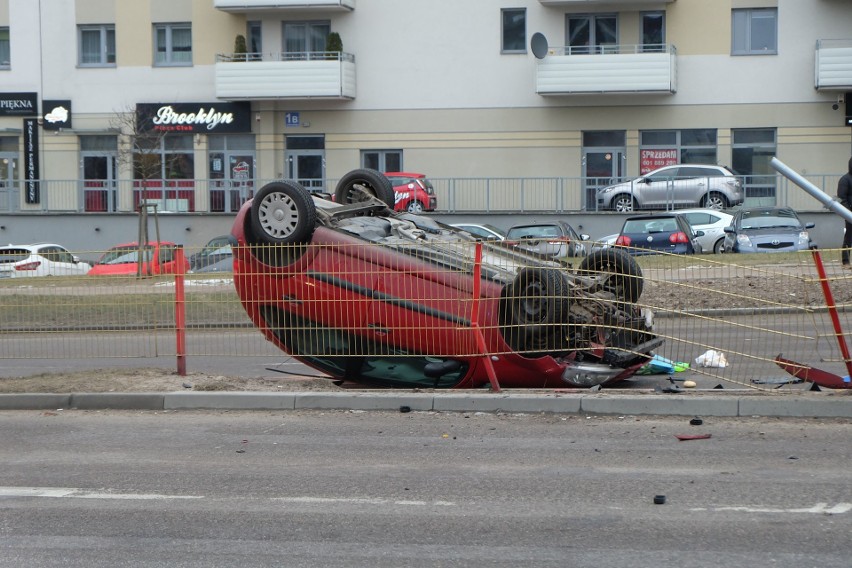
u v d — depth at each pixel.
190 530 9.01
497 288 13.97
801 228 37.69
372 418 13.38
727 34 52.47
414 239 14.96
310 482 10.45
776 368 15.95
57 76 57.84
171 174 57.41
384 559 8.16
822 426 12.29
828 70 50.50
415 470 10.80
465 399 13.55
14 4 57.91
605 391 13.83
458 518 9.15
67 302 16.27
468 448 11.67
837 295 15.51
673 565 7.85
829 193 51.31
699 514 9.07
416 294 14.16
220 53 56.62
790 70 52.00
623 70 52.09
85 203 56.56
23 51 58.00
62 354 16.27
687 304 16.50
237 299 15.69
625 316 14.57
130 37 57.31
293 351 14.94
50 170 58.19
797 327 16.09
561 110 54.09
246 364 19.14
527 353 13.85
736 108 52.69
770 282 16.50
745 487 9.85
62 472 11.05
